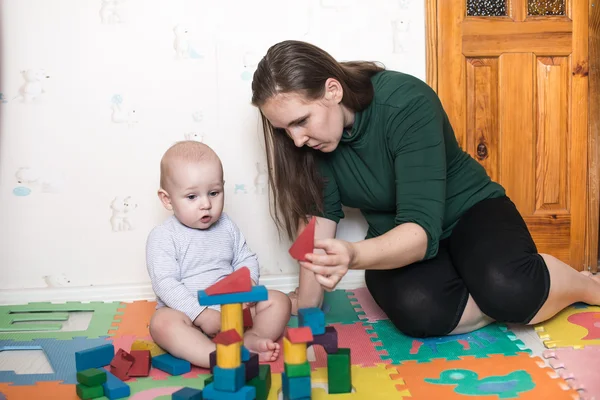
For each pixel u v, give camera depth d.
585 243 2.17
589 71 2.13
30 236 2.04
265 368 1.31
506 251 1.54
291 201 1.72
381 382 1.34
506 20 2.09
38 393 1.35
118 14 1.98
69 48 1.98
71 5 1.97
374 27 2.05
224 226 1.77
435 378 1.35
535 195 2.15
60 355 1.58
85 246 2.06
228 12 2.01
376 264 1.38
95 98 2.01
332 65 1.46
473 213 1.67
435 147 1.49
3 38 1.96
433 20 2.06
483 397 1.25
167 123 2.03
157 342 1.53
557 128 2.14
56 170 2.02
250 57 2.03
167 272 1.62
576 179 2.15
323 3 2.03
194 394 1.18
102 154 2.03
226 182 2.07
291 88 1.39
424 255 1.46
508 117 2.12
